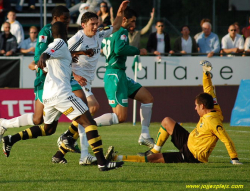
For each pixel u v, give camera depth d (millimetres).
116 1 90812
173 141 20219
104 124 24344
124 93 24641
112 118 24391
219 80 42188
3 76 40031
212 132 19156
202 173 17656
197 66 42031
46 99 17562
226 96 41875
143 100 25328
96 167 18984
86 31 20844
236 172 17859
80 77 20922
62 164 19641
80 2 55781
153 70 41438
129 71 41156
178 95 41562
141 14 89375
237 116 39250
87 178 16672
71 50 20734
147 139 24922
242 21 64938
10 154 22328
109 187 15289
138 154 21250
